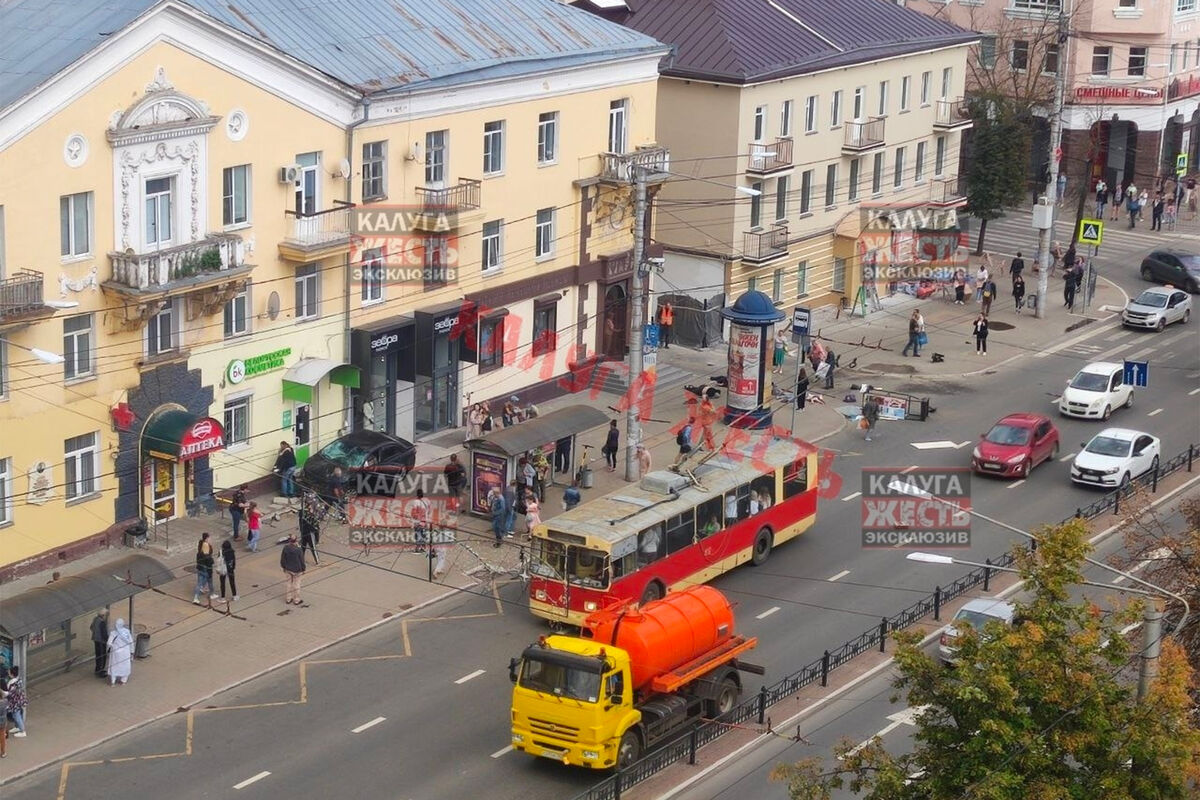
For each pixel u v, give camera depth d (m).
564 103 64.44
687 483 50.16
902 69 85.00
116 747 39.69
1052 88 103.19
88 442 49.34
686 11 77.50
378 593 49.50
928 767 31.20
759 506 52.09
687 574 49.03
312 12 58.00
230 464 54.22
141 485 50.97
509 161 62.44
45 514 48.12
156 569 43.94
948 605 50.16
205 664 44.28
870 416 65.50
